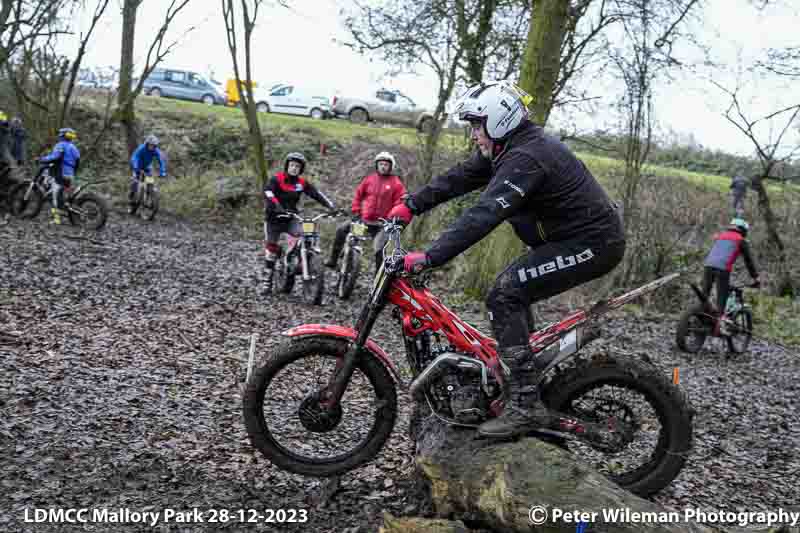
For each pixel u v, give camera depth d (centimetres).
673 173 1697
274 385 406
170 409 497
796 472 486
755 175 1523
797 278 1548
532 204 348
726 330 922
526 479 323
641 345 946
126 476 392
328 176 2058
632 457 384
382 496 386
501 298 351
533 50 984
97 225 1393
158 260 1151
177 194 1889
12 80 1839
